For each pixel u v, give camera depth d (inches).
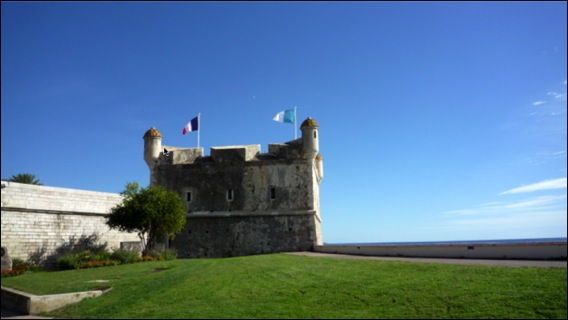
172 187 1488.7
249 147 1494.8
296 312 512.4
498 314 459.5
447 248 842.8
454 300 508.7
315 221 1414.9
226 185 1462.8
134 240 1434.5
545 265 629.0
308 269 777.6
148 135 1515.7
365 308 514.0
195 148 1529.3
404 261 785.6
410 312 488.1
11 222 1091.9
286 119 1517.0
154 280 751.1
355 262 831.7
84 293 665.0
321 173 1791.3
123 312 565.9
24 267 1017.5
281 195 1430.9
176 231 1286.9
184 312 535.5
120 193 1320.1
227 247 1416.1
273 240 1397.6
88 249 1274.6
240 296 605.3
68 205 1240.2
